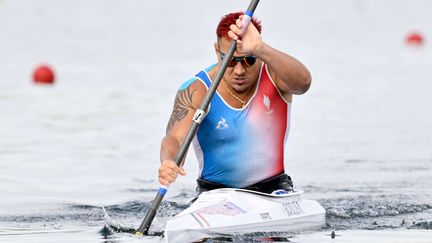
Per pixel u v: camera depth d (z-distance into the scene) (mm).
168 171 23000
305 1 147625
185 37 105000
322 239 23266
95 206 30234
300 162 39750
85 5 143625
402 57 90000
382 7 140125
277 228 24453
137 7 141625
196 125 23922
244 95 25703
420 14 132250
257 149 26016
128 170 38250
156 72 76438
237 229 23766
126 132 48938
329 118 53594
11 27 116000
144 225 24047
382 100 61094
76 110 57469
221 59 25188
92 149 43688
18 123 52281
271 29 111938
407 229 25203
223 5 141250
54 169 38344
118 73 76188
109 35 107812
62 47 96250
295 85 24656
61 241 23719
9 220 27547
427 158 40219
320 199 31016
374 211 28359
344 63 83812
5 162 39969
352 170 37500
